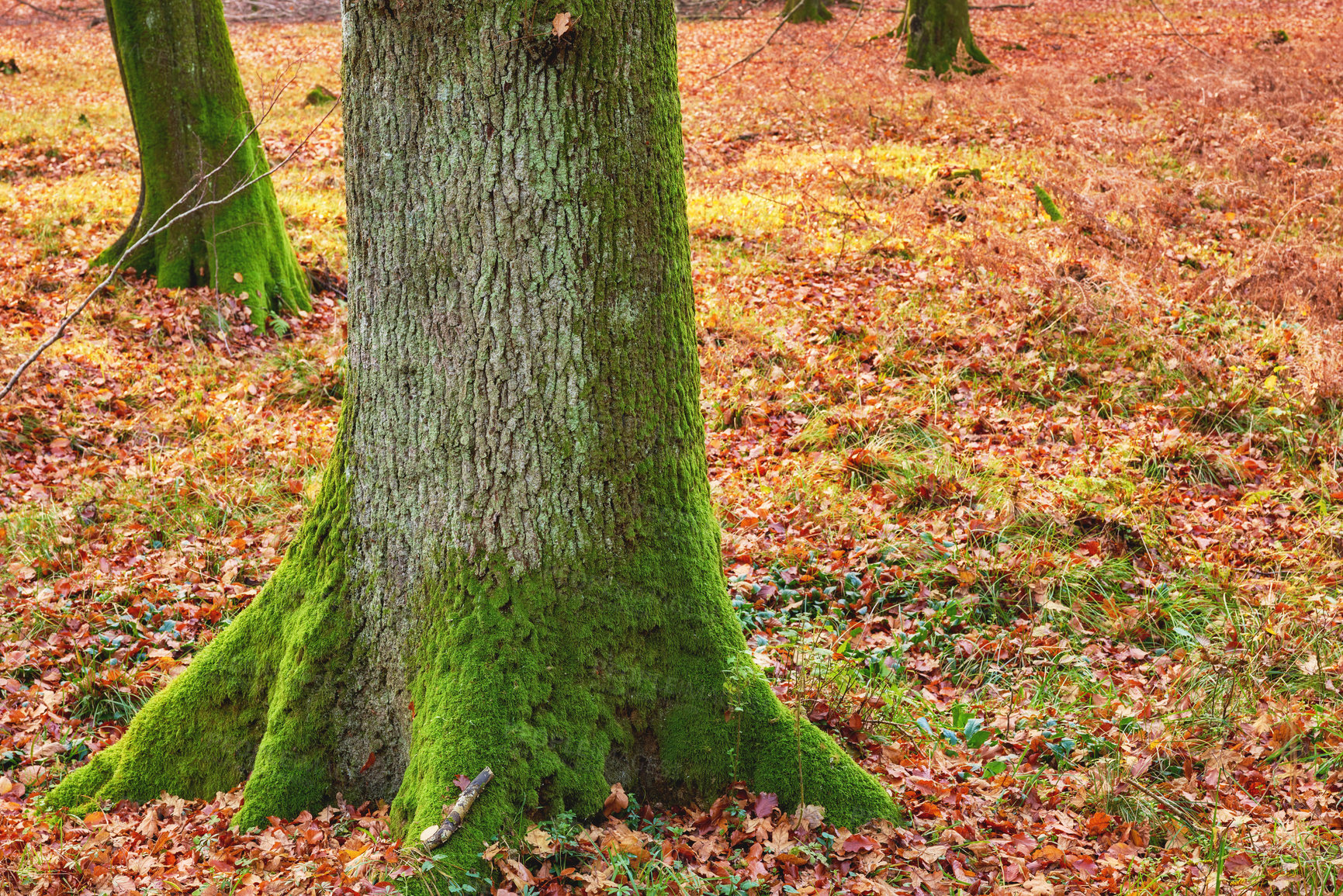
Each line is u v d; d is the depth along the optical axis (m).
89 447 6.76
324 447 6.64
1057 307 7.91
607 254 3.17
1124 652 4.62
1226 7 23.50
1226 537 5.44
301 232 11.11
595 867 3.04
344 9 3.12
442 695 3.21
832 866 3.15
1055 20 22.95
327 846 3.19
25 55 22.09
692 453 3.51
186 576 5.31
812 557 5.21
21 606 5.05
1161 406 6.77
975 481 5.85
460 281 3.14
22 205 11.41
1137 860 3.24
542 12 2.95
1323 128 12.16
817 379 7.28
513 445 3.22
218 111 8.98
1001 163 12.31
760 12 25.66
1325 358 6.75
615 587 3.34
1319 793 3.59
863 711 3.92
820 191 11.67
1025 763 3.84
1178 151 12.20
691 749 3.40
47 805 3.58
